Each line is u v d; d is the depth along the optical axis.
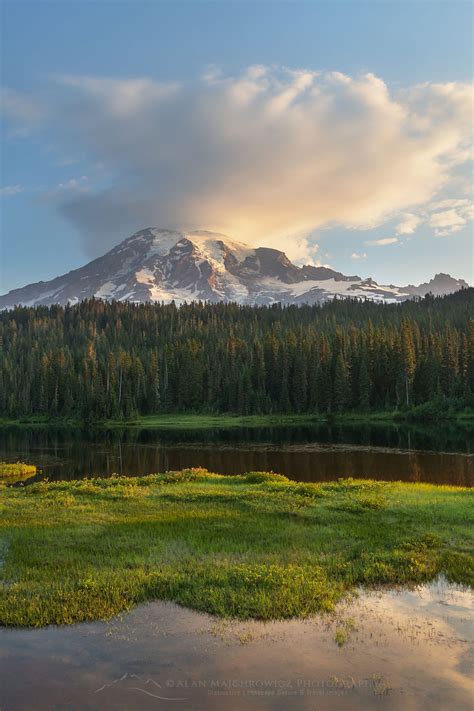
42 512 23.66
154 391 138.38
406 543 17.50
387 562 15.66
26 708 8.41
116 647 10.59
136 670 9.63
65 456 59.88
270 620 11.84
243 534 19.08
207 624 11.67
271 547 17.45
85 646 10.66
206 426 109.25
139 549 17.47
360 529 19.66
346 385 114.06
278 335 179.38
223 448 65.25
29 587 13.94
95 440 81.56
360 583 14.24
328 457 53.31
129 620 11.97
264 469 46.12
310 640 10.82
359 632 11.17
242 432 91.00
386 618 11.92
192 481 32.94
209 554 16.80
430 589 13.78
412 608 12.53
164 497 26.98
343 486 29.75
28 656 10.24
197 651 10.36
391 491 28.22
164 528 20.06
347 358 123.12
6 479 42.94
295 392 124.31
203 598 12.95
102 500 26.52
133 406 131.88
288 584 13.63
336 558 16.12
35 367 158.00
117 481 32.81
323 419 111.31
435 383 108.88
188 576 14.58
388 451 57.28
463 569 14.98
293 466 47.62
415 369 114.31
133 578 14.43
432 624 11.58
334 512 22.78
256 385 136.25
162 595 13.47
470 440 66.62
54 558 16.52
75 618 12.08
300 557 16.31
